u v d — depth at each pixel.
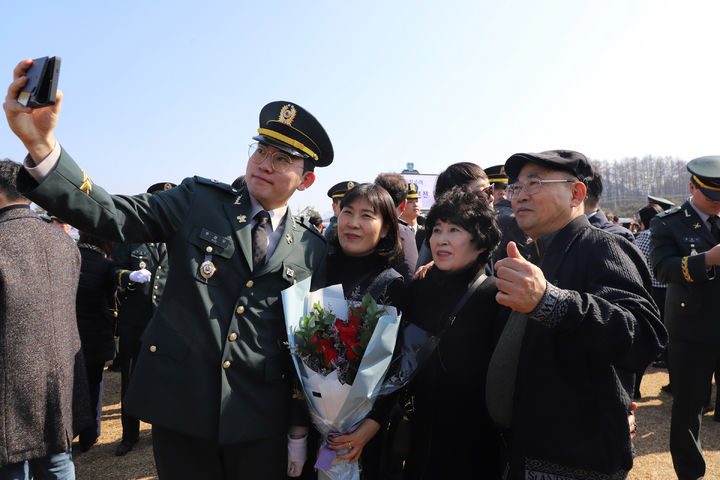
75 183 1.49
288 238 2.05
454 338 1.92
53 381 2.30
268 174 1.93
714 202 3.08
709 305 2.94
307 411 1.91
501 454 1.91
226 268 1.84
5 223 2.27
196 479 1.79
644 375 6.14
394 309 1.94
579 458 1.44
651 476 3.43
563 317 1.28
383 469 2.06
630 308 1.42
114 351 4.01
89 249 3.86
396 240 2.29
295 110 2.01
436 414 1.91
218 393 1.75
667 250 3.14
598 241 1.63
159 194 1.91
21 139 1.41
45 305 2.30
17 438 2.16
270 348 1.86
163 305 1.84
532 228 1.79
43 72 1.29
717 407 4.45
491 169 4.12
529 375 1.57
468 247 1.98
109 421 4.76
